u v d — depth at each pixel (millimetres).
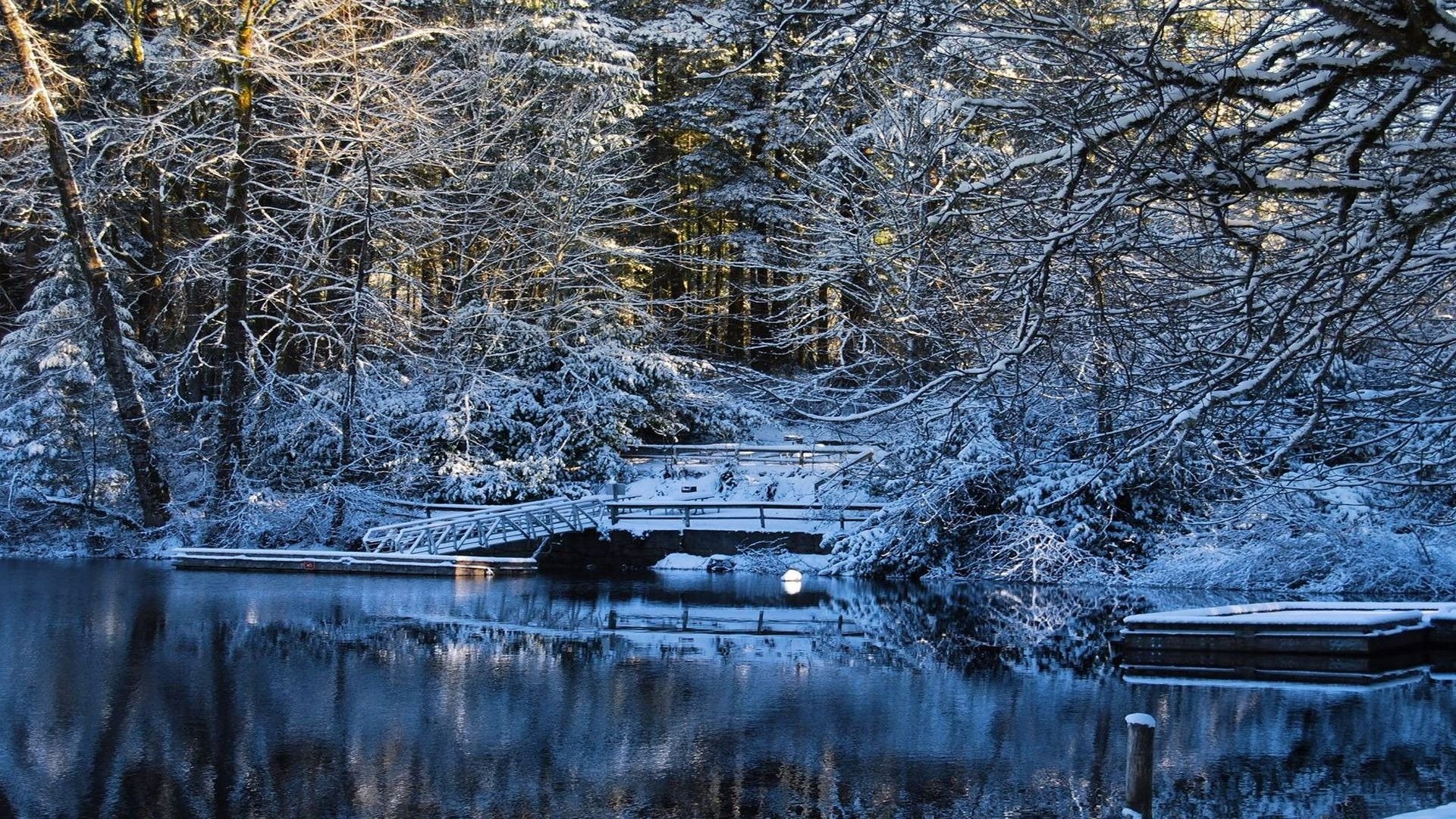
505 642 16062
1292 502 19641
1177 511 24562
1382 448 10789
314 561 24359
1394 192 7379
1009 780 9859
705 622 18469
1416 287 9109
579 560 26766
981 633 17766
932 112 13422
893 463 25938
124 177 27844
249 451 27734
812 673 14359
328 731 11078
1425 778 9953
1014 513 24875
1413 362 8984
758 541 26875
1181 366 8750
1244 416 9102
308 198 26531
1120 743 11109
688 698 12805
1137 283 9766
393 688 12953
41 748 10344
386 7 26359
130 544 26641
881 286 12391
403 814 8812
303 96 24953
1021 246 9352
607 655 15266
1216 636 15180
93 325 27250
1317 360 8461
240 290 26281
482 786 9539
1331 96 7008
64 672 13438
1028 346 8195
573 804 9133
